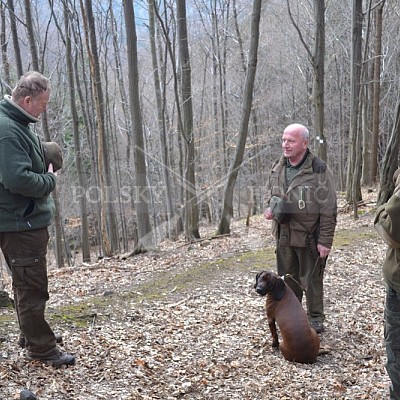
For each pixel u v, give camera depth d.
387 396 3.70
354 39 11.80
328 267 7.59
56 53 16.77
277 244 4.96
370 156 18.69
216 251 9.14
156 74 14.84
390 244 2.89
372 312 5.67
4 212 3.46
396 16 21.53
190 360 4.37
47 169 3.71
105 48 16.91
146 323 5.26
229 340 4.88
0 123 3.32
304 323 4.36
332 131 25.55
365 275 7.18
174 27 14.54
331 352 4.65
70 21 14.00
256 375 4.13
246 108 10.11
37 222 3.56
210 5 19.78
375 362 4.39
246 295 6.32
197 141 17.53
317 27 10.69
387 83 23.98
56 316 5.20
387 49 21.39
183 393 3.73
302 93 25.19
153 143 22.31
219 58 19.30
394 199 2.75
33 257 3.60
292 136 4.62
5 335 4.43
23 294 3.68
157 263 8.95
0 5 12.80
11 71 15.74
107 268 8.91
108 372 3.92
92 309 5.62
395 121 9.85
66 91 19.45
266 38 24.52
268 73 25.14
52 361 3.87
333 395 3.77
